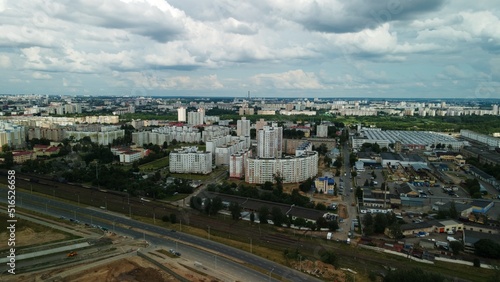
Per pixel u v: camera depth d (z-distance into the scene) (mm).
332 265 189375
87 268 181375
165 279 172875
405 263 194375
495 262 191875
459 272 184000
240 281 172375
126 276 174500
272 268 187375
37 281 167375
